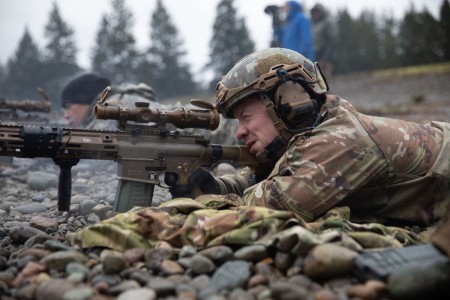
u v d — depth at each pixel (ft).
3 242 10.61
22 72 169.17
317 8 44.68
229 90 11.02
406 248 7.53
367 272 7.13
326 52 45.06
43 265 8.05
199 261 7.68
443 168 10.68
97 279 7.50
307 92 10.98
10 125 10.03
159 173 11.39
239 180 12.69
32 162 23.17
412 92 102.47
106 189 18.99
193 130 22.16
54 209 15.20
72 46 176.24
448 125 11.77
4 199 17.26
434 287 6.49
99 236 8.98
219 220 8.64
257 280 7.24
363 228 9.23
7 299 7.22
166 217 9.12
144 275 7.59
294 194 9.70
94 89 23.97
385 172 10.25
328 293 6.50
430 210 10.78
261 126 11.02
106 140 10.81
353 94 114.01
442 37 225.35
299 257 7.71
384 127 10.52
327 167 9.84
